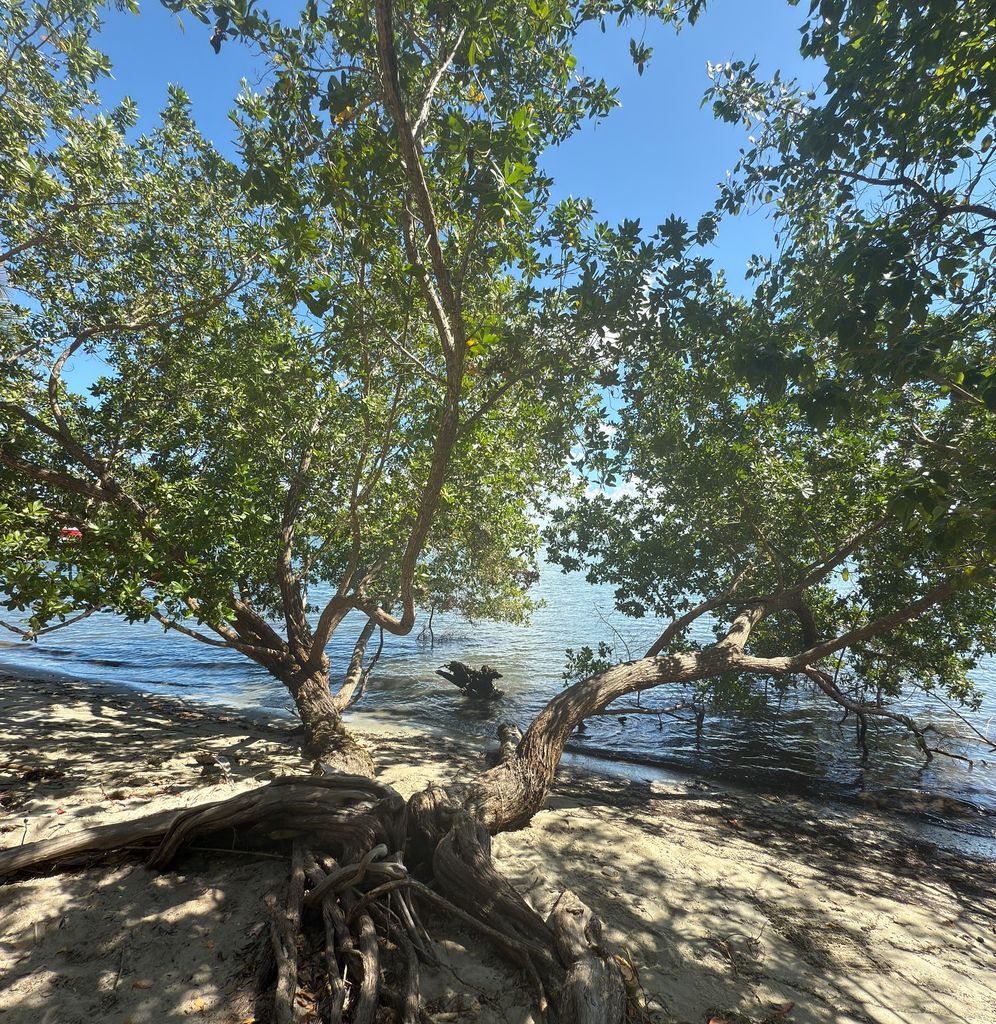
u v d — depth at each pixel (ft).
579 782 31.55
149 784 23.20
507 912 14.28
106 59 23.71
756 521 35.81
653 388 24.04
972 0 13.98
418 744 36.11
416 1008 11.59
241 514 26.14
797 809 29.86
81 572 20.98
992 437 21.86
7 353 28.40
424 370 21.65
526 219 19.08
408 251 17.16
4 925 13.64
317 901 14.35
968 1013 14.08
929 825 28.66
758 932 16.70
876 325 16.17
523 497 40.37
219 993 11.89
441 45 15.79
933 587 34.37
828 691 37.24
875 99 16.48
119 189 28.22
